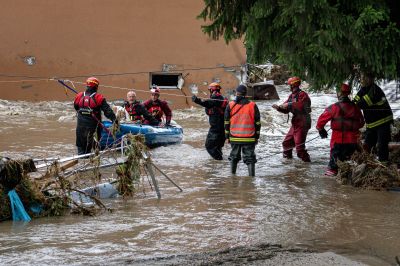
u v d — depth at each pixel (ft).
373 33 37.65
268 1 39.86
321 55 38.47
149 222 30.12
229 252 25.50
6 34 85.30
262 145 57.98
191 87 88.69
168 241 26.91
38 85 86.22
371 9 36.76
